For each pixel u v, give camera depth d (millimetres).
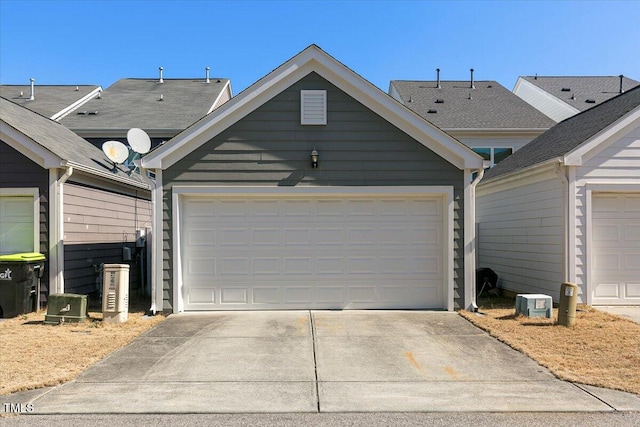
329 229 9133
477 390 5059
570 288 7699
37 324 8016
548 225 10086
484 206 13453
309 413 4480
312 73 9039
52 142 10078
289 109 9008
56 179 9328
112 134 17672
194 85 23109
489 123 18922
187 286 9008
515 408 4594
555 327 7629
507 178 11586
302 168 8984
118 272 8156
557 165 9422
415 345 6719
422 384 5238
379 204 9180
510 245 11797
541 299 8398
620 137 9445
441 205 9188
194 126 8836
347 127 9023
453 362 5996
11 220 9430
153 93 21781
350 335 7227
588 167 9445
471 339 7027
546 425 4242
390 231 9172
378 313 8781
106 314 8109
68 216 9750
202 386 5148
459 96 21766
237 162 8945
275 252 9086
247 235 9078
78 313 8094
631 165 9445
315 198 9125
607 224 9609
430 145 9023
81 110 19422
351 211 9164
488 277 11914
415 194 9094
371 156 9016
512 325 7766
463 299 9000
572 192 9398
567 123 12766
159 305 8789
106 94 21469
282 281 9086
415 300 9172
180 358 6105
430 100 21391
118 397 4824
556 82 24219
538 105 23547
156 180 8852
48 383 5129
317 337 7109
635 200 9656
